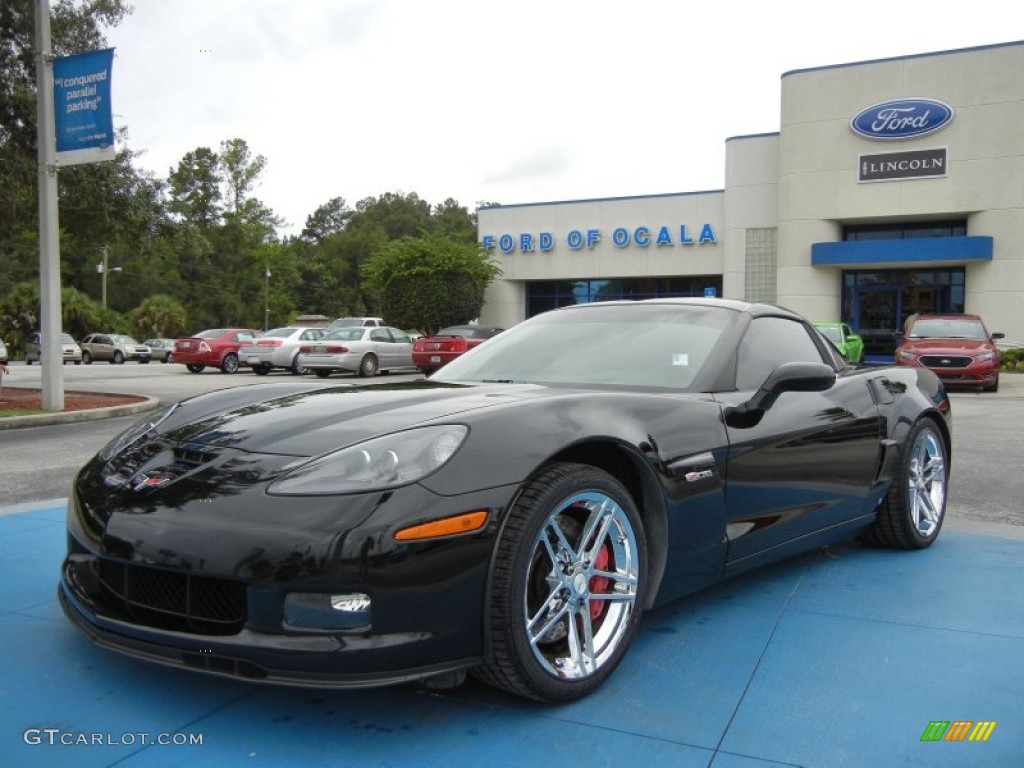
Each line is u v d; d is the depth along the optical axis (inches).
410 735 87.8
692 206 1127.6
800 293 1008.2
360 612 82.0
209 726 89.8
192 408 119.7
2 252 2652.6
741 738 87.7
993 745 86.5
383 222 4515.3
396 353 853.2
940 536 176.2
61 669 104.7
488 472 88.5
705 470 110.6
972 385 584.1
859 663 107.2
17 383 697.6
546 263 1219.9
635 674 103.4
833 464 136.9
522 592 88.3
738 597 133.9
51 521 186.5
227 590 86.0
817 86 989.2
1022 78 900.6
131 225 544.7
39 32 427.5
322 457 90.7
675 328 135.1
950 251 920.3
